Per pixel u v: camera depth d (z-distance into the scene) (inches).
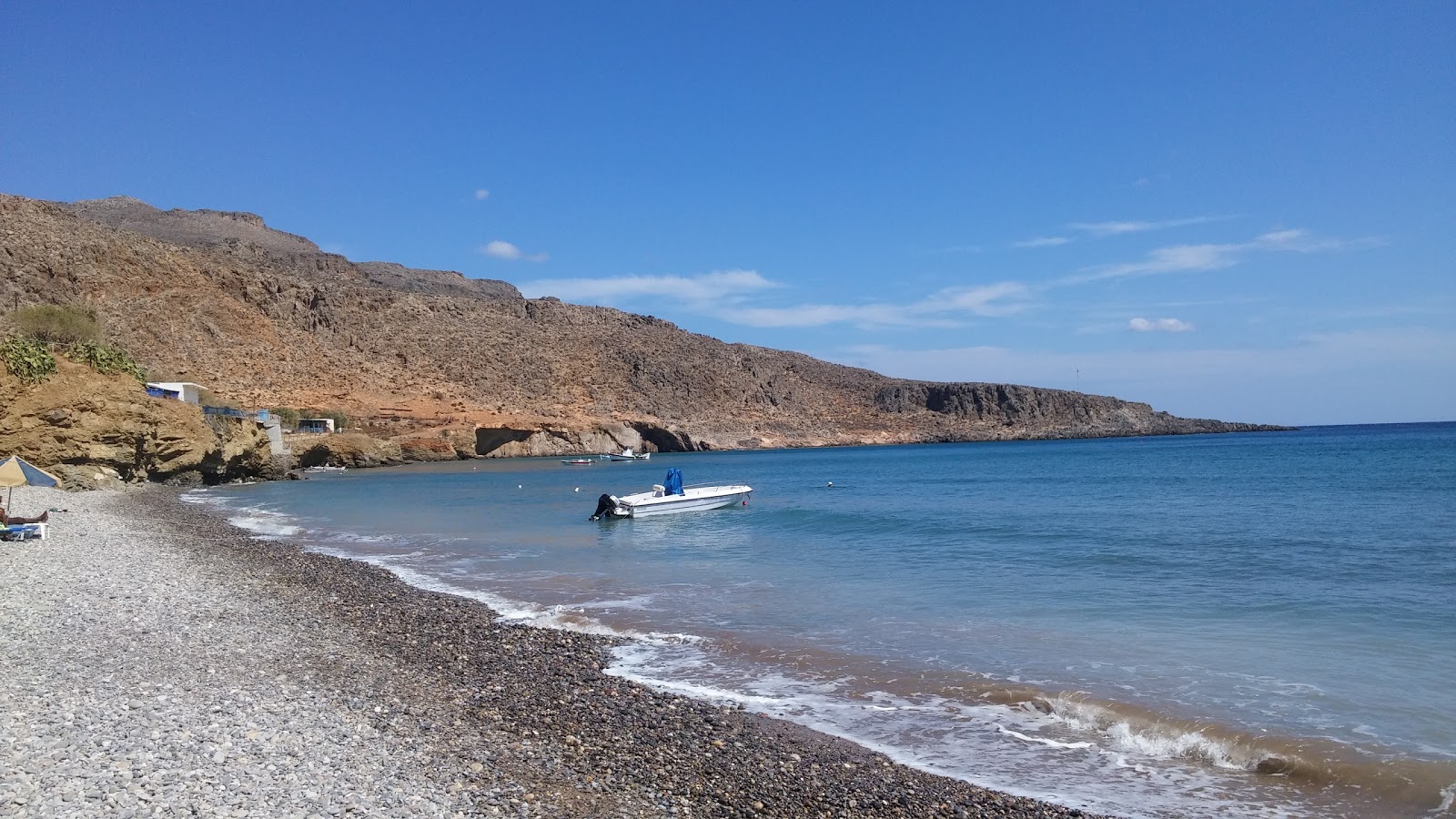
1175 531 1284.4
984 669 561.0
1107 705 485.4
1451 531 1206.9
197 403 2541.8
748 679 542.0
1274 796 375.6
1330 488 2015.3
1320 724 453.1
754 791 362.3
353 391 5182.1
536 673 532.4
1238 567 948.0
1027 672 554.9
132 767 318.0
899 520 1533.0
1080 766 408.2
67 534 1001.5
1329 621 689.0
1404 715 465.7
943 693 513.7
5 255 4227.4
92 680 434.6
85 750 330.6
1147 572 925.2
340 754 355.6
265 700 425.4
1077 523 1416.1
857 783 377.7
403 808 305.6
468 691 482.6
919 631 670.5
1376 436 6914.4
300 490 2427.4
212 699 416.8
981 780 392.5
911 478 3088.1
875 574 941.8
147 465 2057.1
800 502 1985.7
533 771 364.8
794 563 1031.6
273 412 3966.5
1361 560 978.1
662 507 1627.7
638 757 392.2
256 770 325.7
